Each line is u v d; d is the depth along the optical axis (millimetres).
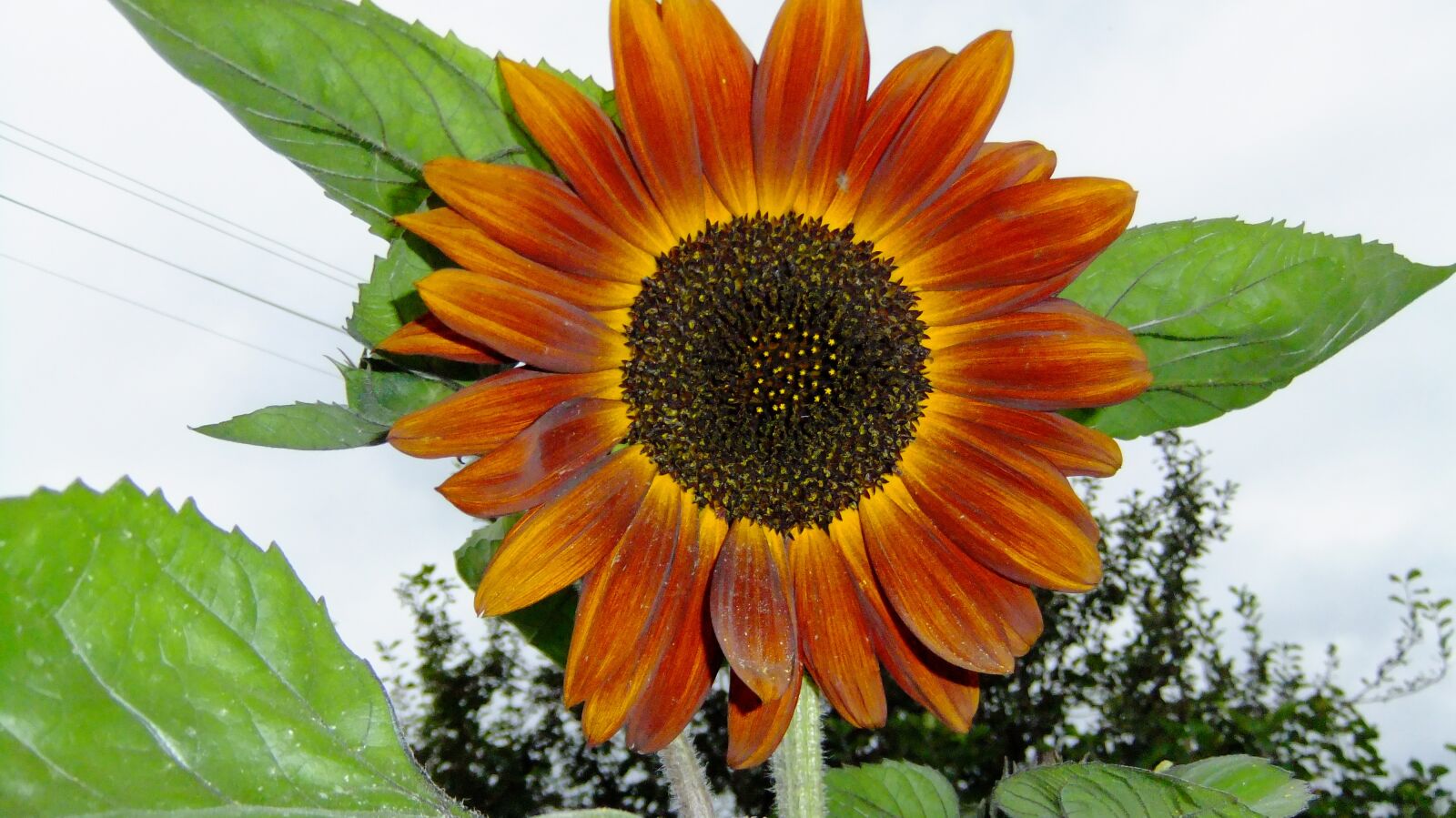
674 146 330
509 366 342
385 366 342
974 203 338
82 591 289
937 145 335
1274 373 375
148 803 288
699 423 355
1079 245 329
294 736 305
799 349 353
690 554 357
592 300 344
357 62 320
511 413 330
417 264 336
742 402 354
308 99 321
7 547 283
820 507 360
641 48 319
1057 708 817
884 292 352
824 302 351
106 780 285
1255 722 757
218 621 302
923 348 354
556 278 335
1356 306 372
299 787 303
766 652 340
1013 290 344
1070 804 329
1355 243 372
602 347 344
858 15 325
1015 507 345
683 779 346
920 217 345
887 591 354
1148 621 837
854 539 362
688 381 354
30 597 284
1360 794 727
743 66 333
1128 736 801
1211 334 373
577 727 878
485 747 857
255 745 301
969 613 348
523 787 843
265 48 314
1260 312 370
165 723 294
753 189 349
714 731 777
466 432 322
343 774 308
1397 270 367
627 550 346
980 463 352
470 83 329
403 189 341
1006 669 343
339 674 311
